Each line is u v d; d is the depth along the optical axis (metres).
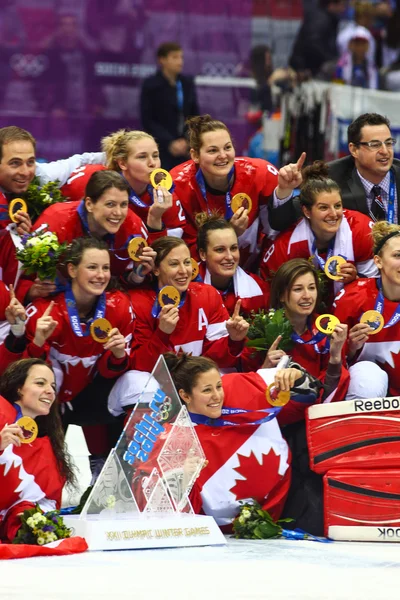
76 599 12.82
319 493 19.28
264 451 19.19
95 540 16.86
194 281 21.94
